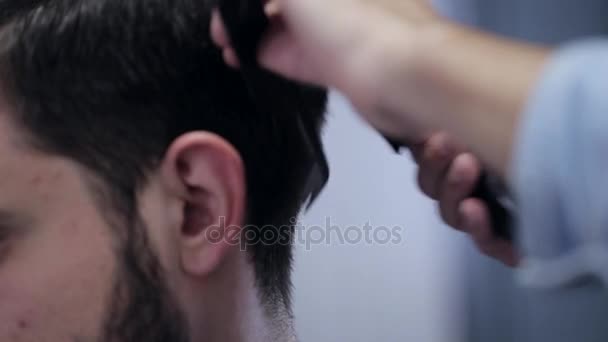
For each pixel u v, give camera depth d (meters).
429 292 1.46
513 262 0.61
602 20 1.23
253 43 0.52
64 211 0.61
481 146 0.38
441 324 1.45
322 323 1.46
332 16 0.44
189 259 0.63
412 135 0.46
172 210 0.62
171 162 0.62
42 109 0.62
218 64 0.65
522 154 0.35
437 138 0.58
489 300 1.36
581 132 0.33
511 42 0.40
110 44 0.63
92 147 0.61
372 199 1.45
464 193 0.60
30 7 0.64
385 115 0.42
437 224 1.45
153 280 0.62
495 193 0.59
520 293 1.31
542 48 0.39
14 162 0.61
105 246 0.61
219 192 0.63
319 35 0.45
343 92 0.44
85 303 0.61
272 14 0.50
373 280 1.46
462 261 1.41
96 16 0.63
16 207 0.60
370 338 1.47
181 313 0.63
